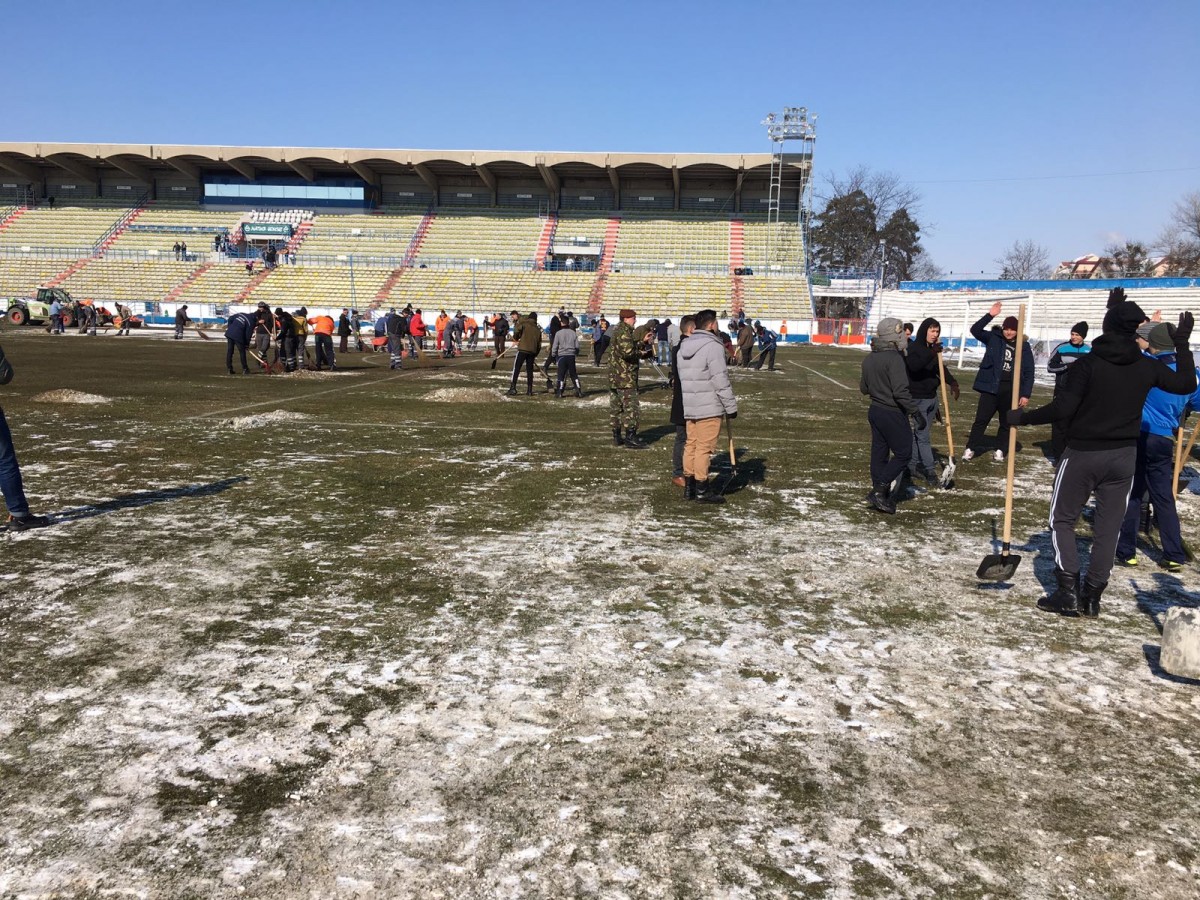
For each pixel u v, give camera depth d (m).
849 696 3.66
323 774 2.97
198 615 4.43
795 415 14.32
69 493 7.20
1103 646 4.28
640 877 2.47
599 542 5.98
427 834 2.64
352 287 55.34
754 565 5.52
